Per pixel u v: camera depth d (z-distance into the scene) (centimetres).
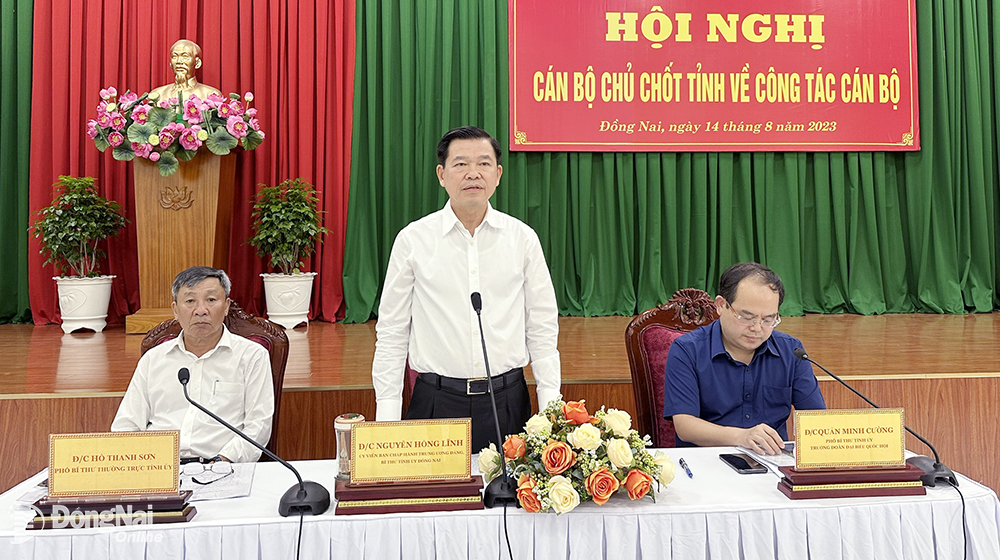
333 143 509
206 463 174
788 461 147
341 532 118
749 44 522
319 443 263
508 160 520
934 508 126
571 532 121
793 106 525
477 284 179
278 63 499
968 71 534
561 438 126
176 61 450
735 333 176
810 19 524
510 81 512
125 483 119
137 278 496
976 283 543
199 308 195
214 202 430
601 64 517
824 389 266
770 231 537
